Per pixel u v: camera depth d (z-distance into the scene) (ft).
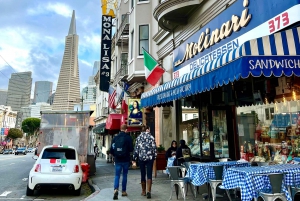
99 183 33.55
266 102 26.63
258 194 14.83
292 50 17.11
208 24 32.32
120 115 63.36
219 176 19.12
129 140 23.65
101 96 125.90
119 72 72.38
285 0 20.81
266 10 22.93
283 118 24.38
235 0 27.43
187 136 39.78
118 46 78.64
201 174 20.24
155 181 31.94
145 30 53.62
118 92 63.00
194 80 22.86
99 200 22.00
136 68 52.24
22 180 40.14
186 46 37.78
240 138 31.24
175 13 37.42
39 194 29.07
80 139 42.50
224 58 18.29
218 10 30.78
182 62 38.99
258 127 27.86
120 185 30.07
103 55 78.74
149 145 23.38
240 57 16.49
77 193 28.60
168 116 45.16
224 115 33.60
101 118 116.88
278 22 21.43
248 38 24.93
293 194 15.67
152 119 51.34
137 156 23.71
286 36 17.39
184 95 24.70
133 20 57.98
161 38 47.11
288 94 23.86
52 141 42.37
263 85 26.99
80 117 43.70
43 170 27.61
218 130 33.53
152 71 41.39
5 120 274.36
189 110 39.63
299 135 22.50
